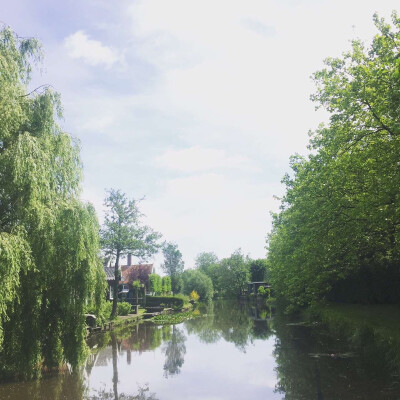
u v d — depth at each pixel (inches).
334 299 1135.6
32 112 476.4
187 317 1421.0
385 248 633.0
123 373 547.2
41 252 444.8
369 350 557.6
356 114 469.4
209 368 564.1
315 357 566.9
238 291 3191.4
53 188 482.6
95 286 560.4
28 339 454.6
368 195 467.2
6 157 408.8
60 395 433.1
